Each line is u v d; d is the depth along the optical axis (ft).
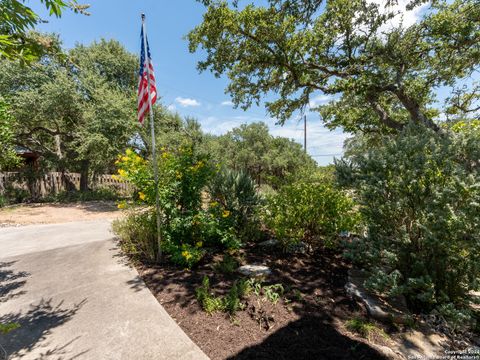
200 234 13.94
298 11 18.86
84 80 36.27
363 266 12.23
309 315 8.30
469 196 8.00
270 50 21.77
